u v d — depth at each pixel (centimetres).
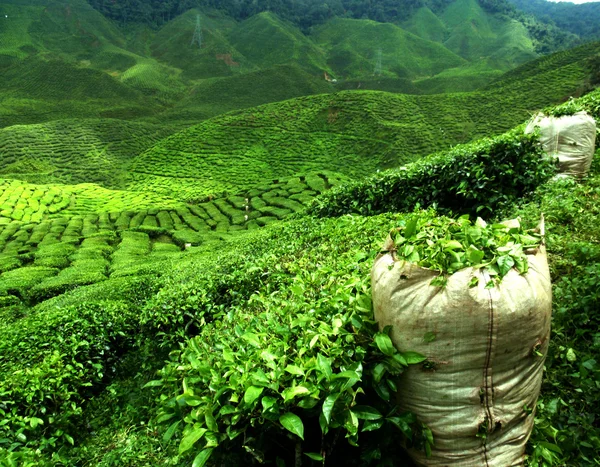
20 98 12144
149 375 676
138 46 19775
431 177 902
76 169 7125
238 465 298
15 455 459
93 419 609
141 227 3047
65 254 2433
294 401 267
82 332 781
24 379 597
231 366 301
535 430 293
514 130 894
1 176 6431
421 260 263
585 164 776
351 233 681
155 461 423
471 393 258
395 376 271
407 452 288
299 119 8012
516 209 689
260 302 500
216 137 7762
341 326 305
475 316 246
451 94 8081
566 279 409
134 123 9306
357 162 6669
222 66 17762
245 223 3131
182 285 800
